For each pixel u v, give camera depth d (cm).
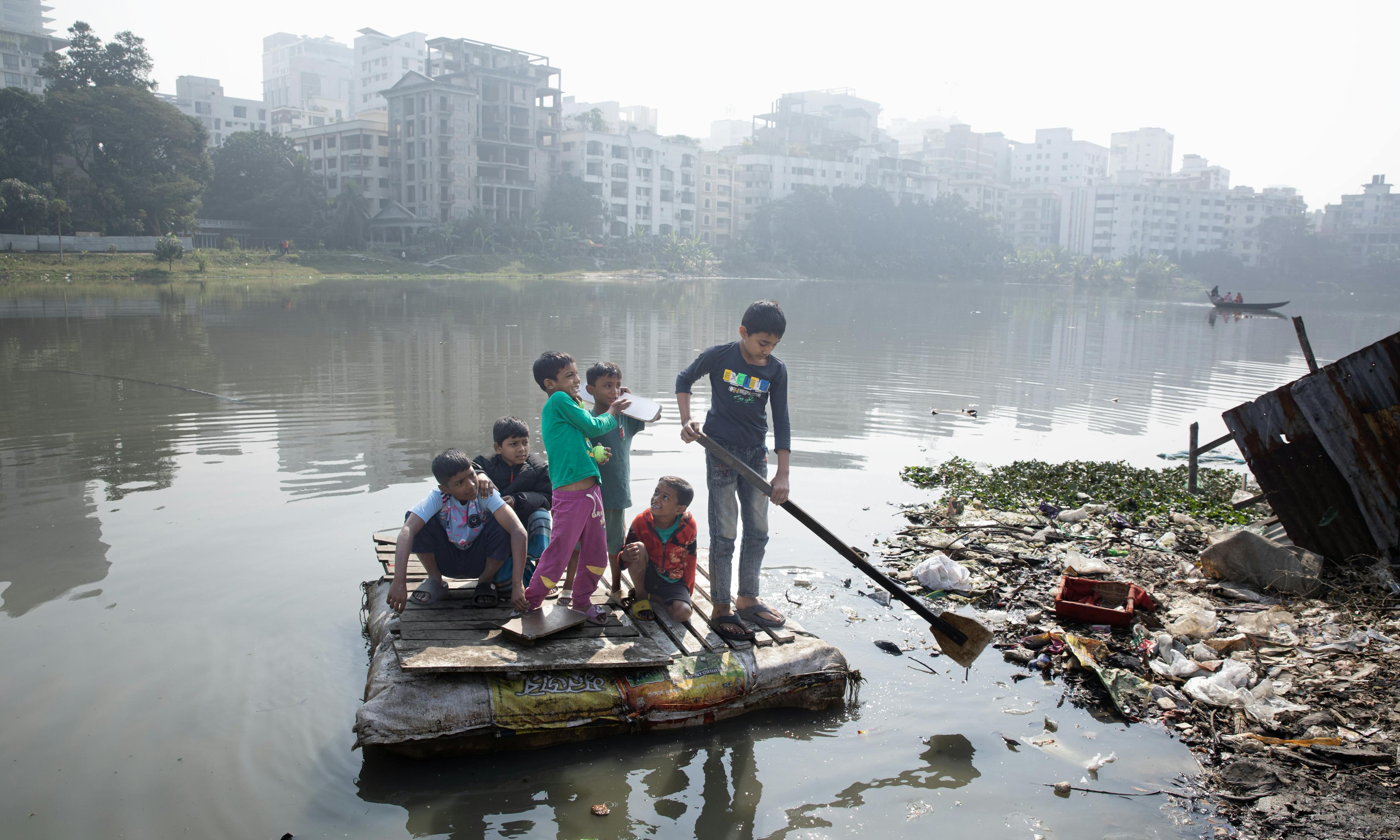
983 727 401
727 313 3222
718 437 449
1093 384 1545
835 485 796
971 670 455
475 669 379
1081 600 535
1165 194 12412
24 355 1522
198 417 1015
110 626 461
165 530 609
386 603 464
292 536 602
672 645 424
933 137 13025
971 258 10194
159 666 421
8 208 4834
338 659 433
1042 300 5588
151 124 5666
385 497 699
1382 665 433
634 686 396
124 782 336
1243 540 549
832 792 351
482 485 440
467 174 7444
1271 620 487
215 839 309
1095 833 323
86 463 793
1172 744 386
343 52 13538
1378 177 12712
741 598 467
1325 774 355
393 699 367
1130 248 12250
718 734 396
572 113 12794
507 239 7444
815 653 430
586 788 352
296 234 6806
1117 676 436
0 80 8094
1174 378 1652
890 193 10569
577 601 435
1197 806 341
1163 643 465
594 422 422
